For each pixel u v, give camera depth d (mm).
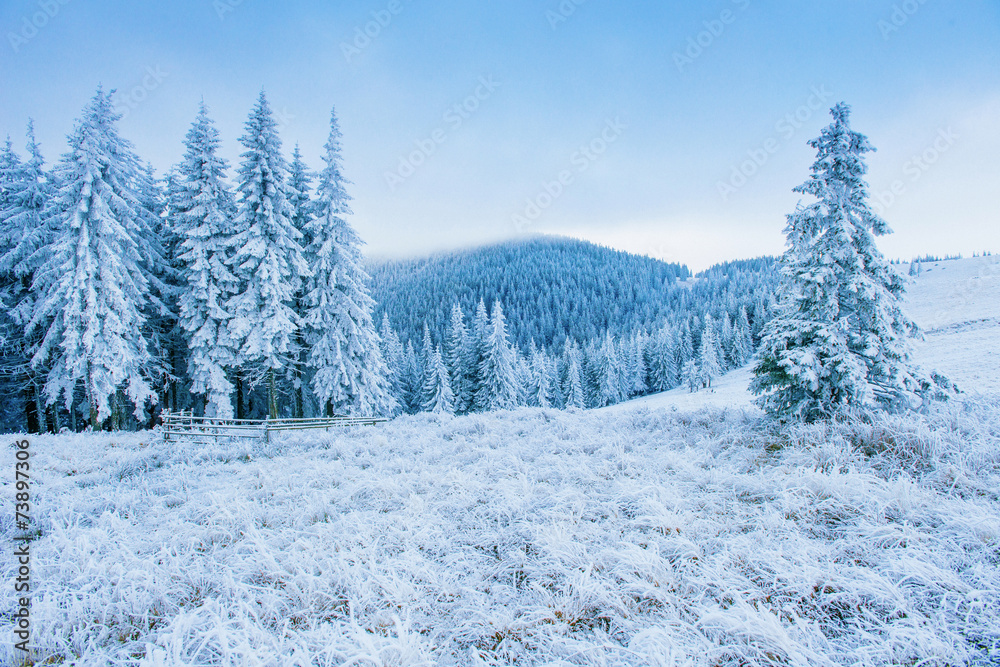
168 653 3445
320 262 20547
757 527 5016
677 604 3869
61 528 5766
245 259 19328
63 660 3557
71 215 16703
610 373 66938
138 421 22516
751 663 3143
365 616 3996
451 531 5734
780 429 8914
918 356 36875
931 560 4027
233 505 6547
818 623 3477
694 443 9250
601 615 3887
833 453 6801
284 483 7875
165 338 21000
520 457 9266
